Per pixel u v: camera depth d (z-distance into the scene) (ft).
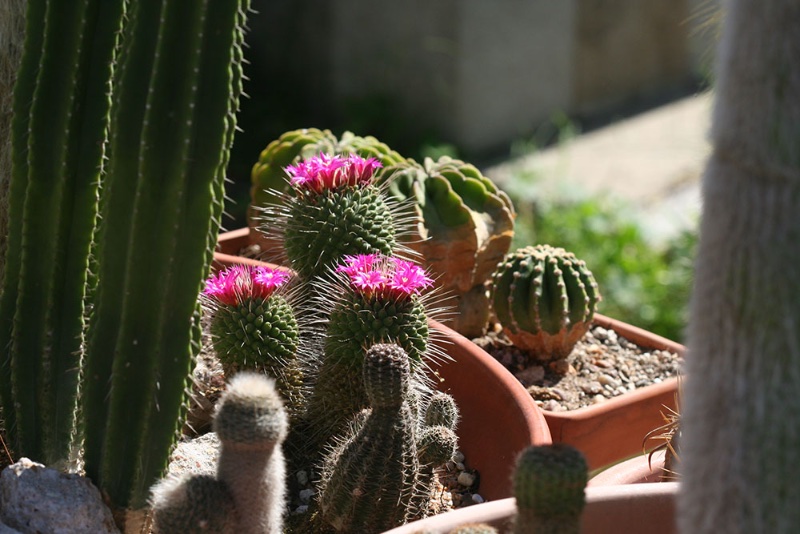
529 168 9.80
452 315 4.47
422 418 3.69
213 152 3.17
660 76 12.85
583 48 11.73
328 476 3.46
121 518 3.30
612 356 4.52
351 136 4.88
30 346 3.39
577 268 4.37
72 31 3.28
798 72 2.57
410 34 10.63
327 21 11.07
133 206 3.20
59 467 3.43
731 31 2.69
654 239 8.00
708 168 2.75
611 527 3.20
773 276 2.67
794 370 2.69
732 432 2.73
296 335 3.74
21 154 3.35
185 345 3.24
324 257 3.87
